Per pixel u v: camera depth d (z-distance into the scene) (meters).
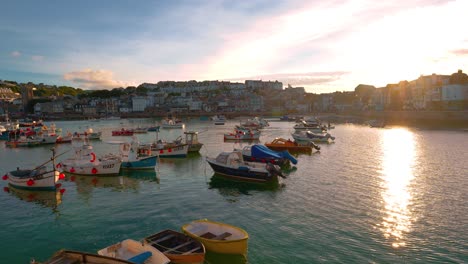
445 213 25.97
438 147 62.91
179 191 33.12
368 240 21.11
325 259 18.72
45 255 19.91
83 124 163.00
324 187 34.00
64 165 41.09
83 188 34.50
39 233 22.86
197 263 17.09
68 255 15.90
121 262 15.09
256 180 36.50
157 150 53.41
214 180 37.81
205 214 26.16
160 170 43.50
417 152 57.19
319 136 74.56
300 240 21.14
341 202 28.84
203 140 83.38
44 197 31.28
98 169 39.69
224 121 159.00
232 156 38.69
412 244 20.58
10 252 20.27
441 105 177.75
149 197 31.02
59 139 81.19
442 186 33.94
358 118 184.88
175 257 17.00
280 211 26.67
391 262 18.39
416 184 34.78
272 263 18.28
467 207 27.33
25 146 75.44
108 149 68.69
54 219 25.44
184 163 48.66
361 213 26.00
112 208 27.83
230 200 29.88
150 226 23.77
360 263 18.30
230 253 18.58
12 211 27.39
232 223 24.14
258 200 29.77
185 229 20.02
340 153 57.59
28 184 32.88
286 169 43.69
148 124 159.50
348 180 36.88
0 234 22.80
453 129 101.25
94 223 24.45
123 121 188.88
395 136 85.25
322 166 45.50
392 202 28.73
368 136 86.69
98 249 20.45
